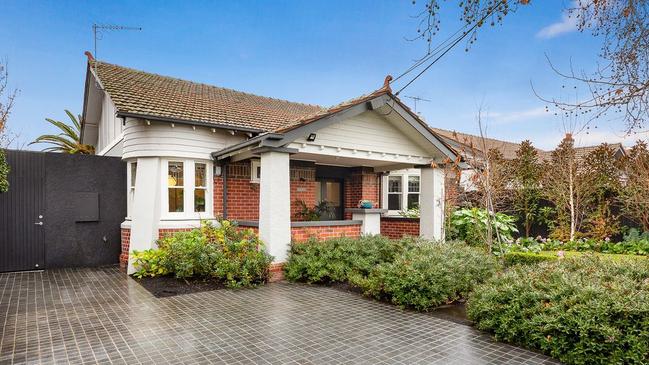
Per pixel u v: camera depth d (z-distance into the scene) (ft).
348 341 14.60
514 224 42.98
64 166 30.60
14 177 28.78
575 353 12.55
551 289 14.75
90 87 39.63
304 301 20.18
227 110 33.53
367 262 23.71
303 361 12.81
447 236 35.37
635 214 37.09
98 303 19.84
